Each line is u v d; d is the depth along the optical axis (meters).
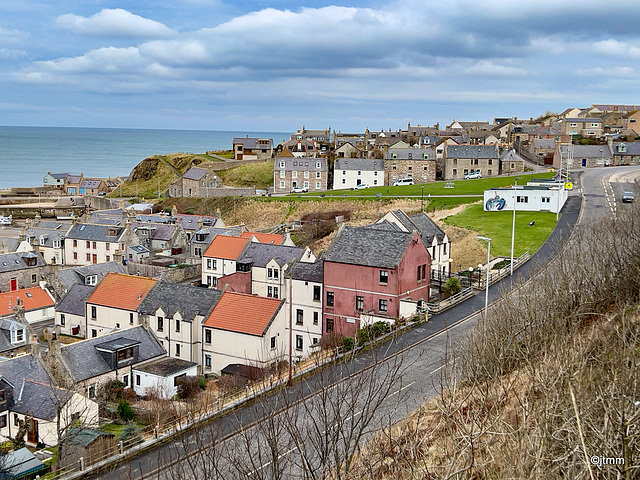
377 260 66.50
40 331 82.75
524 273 75.50
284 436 36.94
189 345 67.88
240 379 57.34
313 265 72.75
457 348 53.06
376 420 38.72
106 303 76.25
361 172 176.38
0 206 193.38
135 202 189.62
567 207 113.81
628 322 33.03
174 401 54.97
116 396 59.44
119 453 41.53
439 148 188.25
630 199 114.50
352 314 68.12
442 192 145.25
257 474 27.84
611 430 23.66
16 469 43.12
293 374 49.88
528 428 26.53
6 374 54.66
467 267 87.81
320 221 134.12
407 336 57.69
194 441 39.84
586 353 31.69
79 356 59.41
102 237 118.75
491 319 44.34
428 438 32.50
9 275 97.62
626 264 47.94
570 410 25.78
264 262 84.50
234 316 67.00
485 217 112.94
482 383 35.81
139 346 65.06
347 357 52.88
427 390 43.66
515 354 36.31
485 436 30.25
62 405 47.09
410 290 67.50
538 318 41.28
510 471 23.88
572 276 48.06
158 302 72.19
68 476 39.06
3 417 52.75
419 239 68.88
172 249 121.88
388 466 30.81
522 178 155.50
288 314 71.75
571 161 165.12
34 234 125.62
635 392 24.39
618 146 176.25
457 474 25.58
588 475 23.48
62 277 90.81
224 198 168.12
